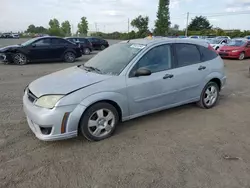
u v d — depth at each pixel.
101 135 3.38
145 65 3.71
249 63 13.08
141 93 3.63
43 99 3.00
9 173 2.61
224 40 18.67
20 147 3.17
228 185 2.44
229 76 8.83
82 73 3.64
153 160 2.89
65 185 2.43
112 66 3.70
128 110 3.58
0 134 3.53
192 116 4.38
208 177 2.57
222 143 3.35
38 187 2.40
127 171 2.67
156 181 2.50
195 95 4.50
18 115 4.32
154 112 4.21
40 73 8.94
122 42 4.44
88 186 2.42
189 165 2.79
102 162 2.84
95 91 3.17
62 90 3.04
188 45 4.36
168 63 4.00
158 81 3.79
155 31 56.41
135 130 3.74
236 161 2.89
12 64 11.41
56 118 2.94
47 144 3.25
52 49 11.96
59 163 2.82
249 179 2.54
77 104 3.03
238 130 3.80
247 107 4.97
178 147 3.22
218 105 5.08
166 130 3.76
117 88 3.36
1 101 5.16
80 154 3.02
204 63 4.53
